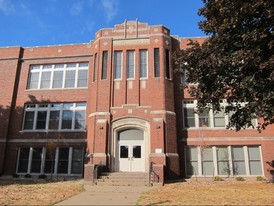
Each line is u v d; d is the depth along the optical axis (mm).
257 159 23422
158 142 21750
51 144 24156
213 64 12984
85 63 27297
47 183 19203
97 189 16078
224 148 23844
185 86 15812
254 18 12000
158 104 22812
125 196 13414
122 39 25000
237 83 13117
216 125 24203
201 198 12539
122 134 23234
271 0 10727
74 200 12172
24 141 25875
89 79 26406
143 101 23344
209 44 13828
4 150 25594
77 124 25812
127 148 22875
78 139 25234
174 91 24828
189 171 23531
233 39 12914
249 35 11422
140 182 18609
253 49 11656
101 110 23266
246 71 12477
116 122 22953
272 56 10781
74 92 26422
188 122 24547
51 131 25812
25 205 10773
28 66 28016
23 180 21656
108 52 24688
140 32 25078
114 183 18578
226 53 13156
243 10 11492
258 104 11969
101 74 24250
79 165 24859
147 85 23734
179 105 24641
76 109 26219
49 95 26734
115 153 22562
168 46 24844
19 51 28281
